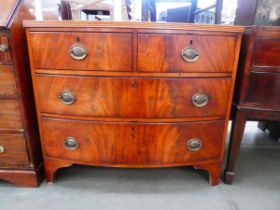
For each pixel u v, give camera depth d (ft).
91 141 3.32
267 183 3.84
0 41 2.88
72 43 2.83
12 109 3.22
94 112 3.14
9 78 3.06
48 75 3.03
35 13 3.49
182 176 3.99
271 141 5.50
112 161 3.42
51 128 3.33
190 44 2.84
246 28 3.12
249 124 6.61
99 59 2.88
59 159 3.50
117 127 3.21
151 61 2.87
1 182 3.76
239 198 3.46
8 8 2.93
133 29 2.73
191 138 3.33
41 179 3.73
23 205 3.25
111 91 3.02
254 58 3.09
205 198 3.44
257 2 3.22
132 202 3.34
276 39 2.97
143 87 3.00
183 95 3.07
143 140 3.28
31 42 2.90
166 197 3.46
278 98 3.22
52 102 3.16
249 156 4.75
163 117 3.16
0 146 3.40
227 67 3.03
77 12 5.46
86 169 4.15
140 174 4.03
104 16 6.14
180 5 5.75
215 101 3.17
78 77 2.98
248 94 3.27
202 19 5.26
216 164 3.59
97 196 3.46
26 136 3.36
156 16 5.69
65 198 3.40
